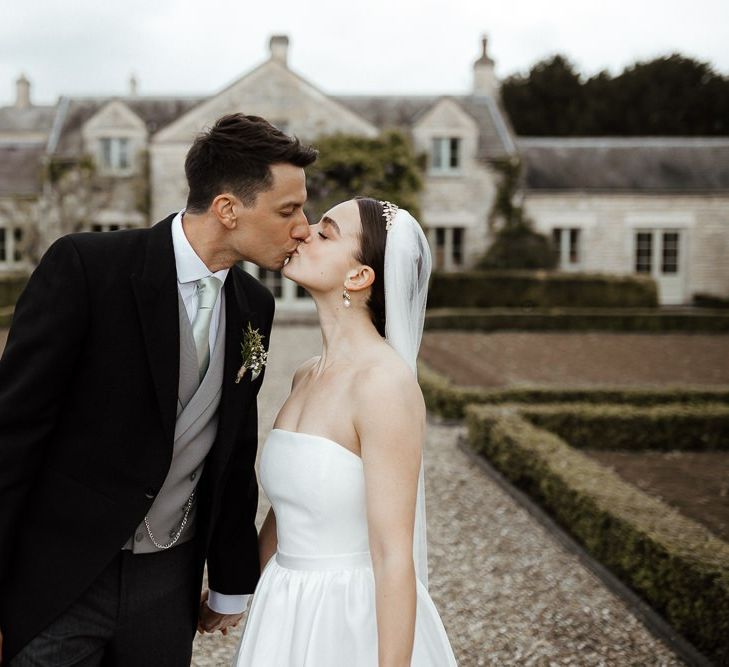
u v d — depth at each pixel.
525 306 21.73
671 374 11.65
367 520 1.69
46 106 32.56
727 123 36.72
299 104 22.19
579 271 23.94
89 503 1.82
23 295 1.82
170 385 1.81
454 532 4.84
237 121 1.79
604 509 4.18
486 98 25.34
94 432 1.81
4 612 1.83
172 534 1.96
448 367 11.77
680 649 3.27
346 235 1.85
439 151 23.28
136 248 1.86
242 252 1.85
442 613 3.69
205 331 1.88
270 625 1.79
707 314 18.72
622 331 18.72
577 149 25.28
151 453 1.83
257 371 1.98
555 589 3.97
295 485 1.77
